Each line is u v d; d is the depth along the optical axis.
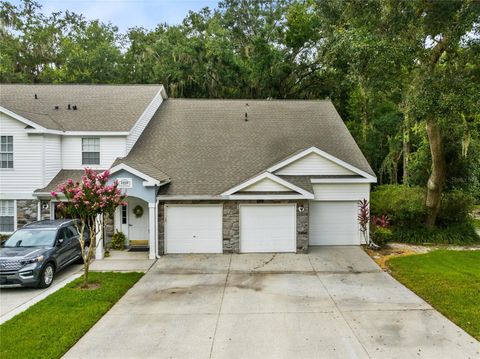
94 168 16.41
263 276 11.83
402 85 14.10
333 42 16.17
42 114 17.03
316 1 17.03
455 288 10.20
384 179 30.72
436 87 12.19
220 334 7.71
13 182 15.57
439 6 12.23
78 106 18.33
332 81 30.02
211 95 30.09
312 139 17.73
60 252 11.65
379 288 10.55
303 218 14.75
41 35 31.97
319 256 14.20
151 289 10.66
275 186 14.59
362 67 13.23
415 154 19.69
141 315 8.75
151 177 13.87
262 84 29.75
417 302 9.41
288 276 11.80
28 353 6.84
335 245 15.95
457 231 16.72
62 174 16.25
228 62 28.61
